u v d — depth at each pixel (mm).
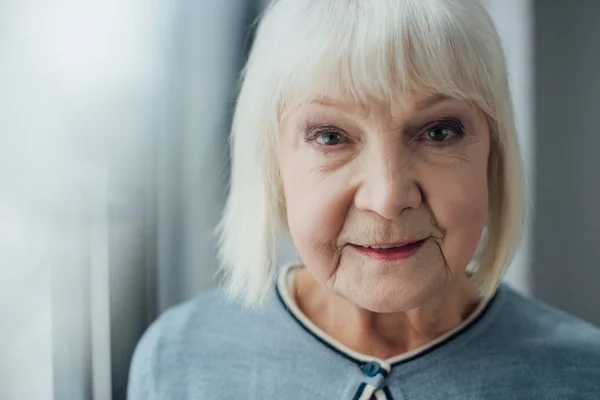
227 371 647
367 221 517
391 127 501
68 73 730
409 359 595
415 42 481
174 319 745
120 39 803
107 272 792
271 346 646
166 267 911
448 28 495
